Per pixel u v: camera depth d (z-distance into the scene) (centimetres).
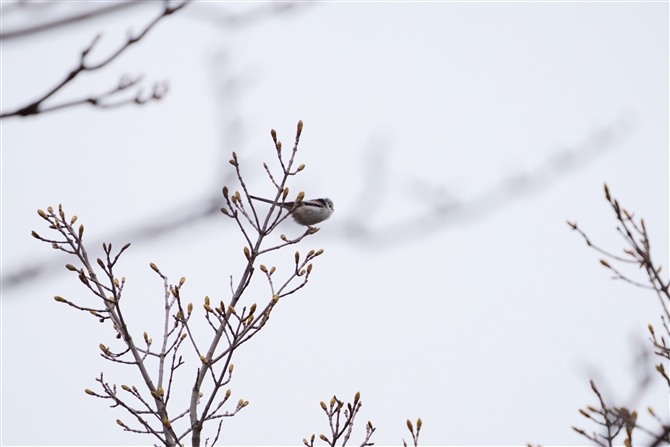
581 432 909
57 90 711
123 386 1110
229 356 1086
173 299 1229
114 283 1106
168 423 1091
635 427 865
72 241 1091
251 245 1111
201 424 1090
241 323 1088
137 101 839
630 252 1051
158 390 1107
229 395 1113
